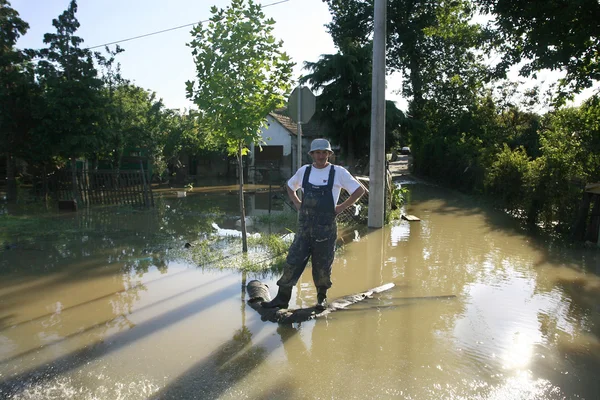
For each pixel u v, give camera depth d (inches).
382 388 119.9
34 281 220.2
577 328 161.0
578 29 322.7
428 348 144.5
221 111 248.5
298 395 116.3
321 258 174.6
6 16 634.2
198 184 959.0
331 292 203.0
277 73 254.7
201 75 253.9
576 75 362.3
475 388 120.2
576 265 248.7
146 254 275.6
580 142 343.0
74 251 285.7
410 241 316.5
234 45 244.8
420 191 738.2
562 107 394.0
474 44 448.8
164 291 203.6
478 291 203.5
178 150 1006.4
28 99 521.3
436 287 209.6
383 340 150.6
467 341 149.9
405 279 223.0
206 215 460.8
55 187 566.9
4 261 259.8
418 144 1116.5
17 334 156.4
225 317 171.6
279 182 955.3
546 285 212.4
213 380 123.9
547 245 300.8
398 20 1096.8
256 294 190.7
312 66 866.1
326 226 172.7
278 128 1026.1
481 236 334.3
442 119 1083.9
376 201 367.6
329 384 121.9
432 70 1123.3
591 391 118.7
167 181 987.9
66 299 193.6
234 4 247.6
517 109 948.0
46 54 535.2
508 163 470.3
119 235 341.7
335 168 176.4
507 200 470.6
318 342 148.9
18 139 534.9
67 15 527.5
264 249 284.4
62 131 521.3
